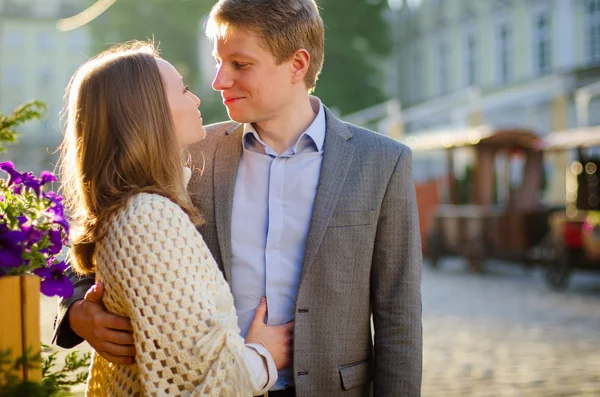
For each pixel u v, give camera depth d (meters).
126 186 1.73
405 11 33.16
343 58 29.78
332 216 2.04
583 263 10.73
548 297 10.02
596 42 20.91
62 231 1.66
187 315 1.62
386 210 2.09
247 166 2.13
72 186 1.86
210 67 29.61
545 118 20.94
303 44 2.06
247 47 2.01
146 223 1.65
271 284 2.05
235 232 2.09
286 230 2.07
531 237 12.95
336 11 30.05
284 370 2.03
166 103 1.80
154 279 1.62
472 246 13.29
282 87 2.07
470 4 27.22
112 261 1.67
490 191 13.48
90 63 1.85
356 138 2.15
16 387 1.28
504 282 11.93
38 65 59.72
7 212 1.50
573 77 19.16
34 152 33.94
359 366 2.08
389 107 18.23
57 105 59.88
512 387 5.04
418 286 2.11
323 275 2.02
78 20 8.82
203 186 2.11
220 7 2.03
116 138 1.76
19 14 59.19
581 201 13.35
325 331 2.01
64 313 1.86
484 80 26.47
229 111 2.09
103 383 1.83
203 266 1.68
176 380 1.62
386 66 34.12
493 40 25.83
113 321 1.72
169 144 1.79
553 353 6.22
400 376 2.04
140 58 1.82
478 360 5.95
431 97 30.44
